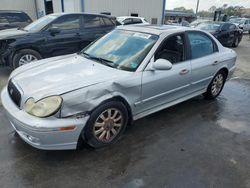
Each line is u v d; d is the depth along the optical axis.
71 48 6.62
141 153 2.98
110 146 3.08
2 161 2.71
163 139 3.32
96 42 4.04
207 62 4.20
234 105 4.70
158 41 3.42
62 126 2.48
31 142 2.59
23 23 9.47
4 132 3.29
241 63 8.88
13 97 2.85
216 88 4.83
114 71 3.08
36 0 20.19
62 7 17.06
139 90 3.16
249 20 26.59
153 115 4.05
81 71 3.08
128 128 3.57
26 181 2.45
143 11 18.77
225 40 12.68
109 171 2.64
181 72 3.69
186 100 4.41
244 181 2.61
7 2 18.91
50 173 2.57
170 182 2.53
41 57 6.21
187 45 3.86
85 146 3.04
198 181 2.57
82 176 2.55
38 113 2.45
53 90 2.57
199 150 3.12
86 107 2.64
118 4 17.28
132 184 2.47
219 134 3.56
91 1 15.97
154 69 3.24
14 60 5.89
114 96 2.87
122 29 4.02
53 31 6.22
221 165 2.85
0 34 5.97
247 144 3.34
